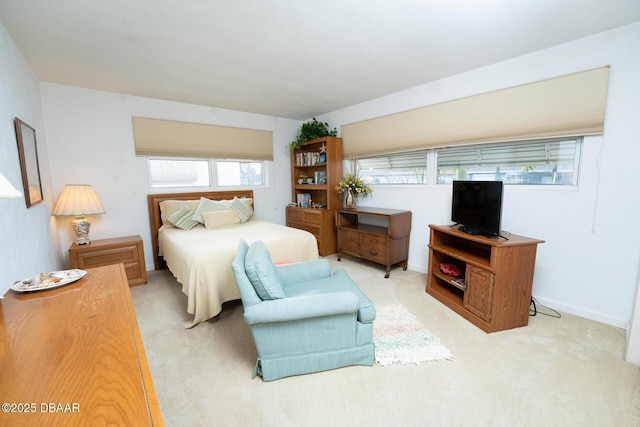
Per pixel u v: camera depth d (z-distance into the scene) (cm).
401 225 336
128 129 341
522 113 245
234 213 367
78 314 103
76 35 197
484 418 137
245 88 320
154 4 164
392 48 227
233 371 174
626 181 205
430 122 310
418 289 295
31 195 202
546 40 217
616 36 200
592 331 211
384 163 386
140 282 314
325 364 170
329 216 424
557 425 133
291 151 482
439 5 171
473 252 253
